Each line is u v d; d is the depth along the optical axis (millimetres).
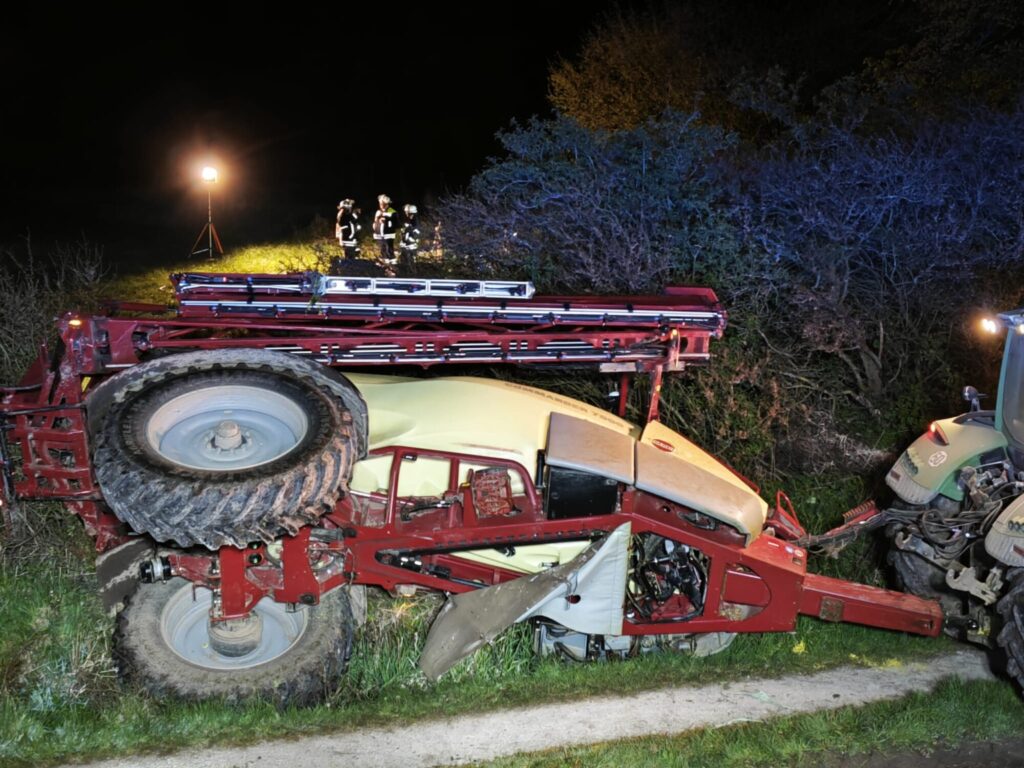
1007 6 15570
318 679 6379
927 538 6711
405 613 7492
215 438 6000
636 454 6914
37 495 6125
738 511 6746
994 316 6559
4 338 8859
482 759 5855
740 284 10453
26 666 6715
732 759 5828
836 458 9953
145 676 6242
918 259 10633
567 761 5770
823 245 10828
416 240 14062
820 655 7172
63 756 5746
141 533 5559
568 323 6902
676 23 21594
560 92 22922
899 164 10984
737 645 7309
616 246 10766
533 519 6703
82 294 9875
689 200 10922
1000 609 6074
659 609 6961
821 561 8633
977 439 6746
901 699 6586
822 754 5914
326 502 5684
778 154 13125
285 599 6199
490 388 7438
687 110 19609
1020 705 6391
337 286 6652
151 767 5668
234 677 6309
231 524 5488
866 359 10672
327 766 5746
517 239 11516
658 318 6965
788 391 10328
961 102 13383
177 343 6508
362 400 6453
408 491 7004
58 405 6000
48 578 7598
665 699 6562
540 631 7191
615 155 11719
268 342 6660
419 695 6578
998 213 10820
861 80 16266
